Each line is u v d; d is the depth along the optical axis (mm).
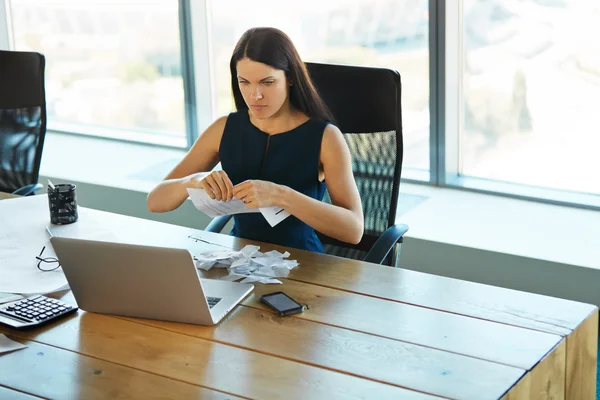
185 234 2195
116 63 4469
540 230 3260
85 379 1470
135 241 2139
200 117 4262
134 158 4387
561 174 3490
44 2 4605
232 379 1448
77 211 2320
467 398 1371
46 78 4758
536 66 3396
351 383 1425
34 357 1559
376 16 3629
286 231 2275
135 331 1653
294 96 2289
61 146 4629
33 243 2107
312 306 1734
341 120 2418
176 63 4254
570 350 1603
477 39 3494
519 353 1514
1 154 3010
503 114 3541
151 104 4441
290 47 2201
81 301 1742
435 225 3350
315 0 3756
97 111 4652
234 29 4039
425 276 1887
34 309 1734
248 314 1708
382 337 1588
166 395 1403
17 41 4797
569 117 3391
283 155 2293
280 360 1512
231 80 2348
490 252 3094
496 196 3648
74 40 4574
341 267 1949
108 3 4371
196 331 1642
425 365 1479
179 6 4102
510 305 1722
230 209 2070
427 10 3496
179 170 2418
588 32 3246
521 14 3363
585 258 2979
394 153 2365
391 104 2342
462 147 3705
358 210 2205
